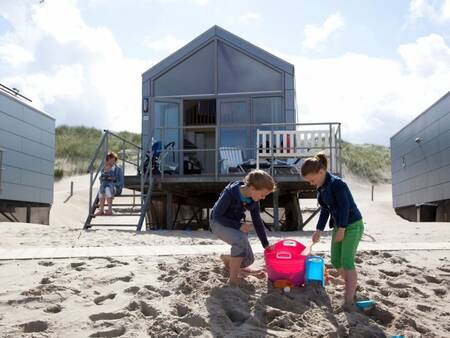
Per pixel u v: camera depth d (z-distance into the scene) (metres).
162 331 2.98
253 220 4.12
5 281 4.15
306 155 11.03
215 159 12.16
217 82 12.84
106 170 9.92
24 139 14.31
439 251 6.04
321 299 3.83
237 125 11.47
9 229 9.01
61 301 3.54
